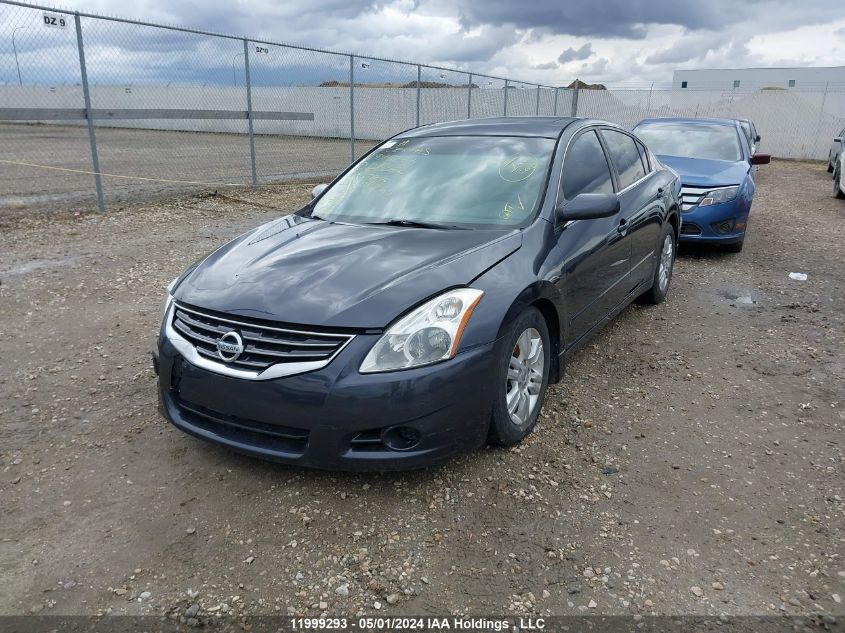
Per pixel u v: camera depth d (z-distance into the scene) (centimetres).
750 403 404
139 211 1000
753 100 2706
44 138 1569
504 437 325
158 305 580
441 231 363
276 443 293
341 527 284
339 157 1777
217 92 1554
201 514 294
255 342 289
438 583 252
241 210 1049
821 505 300
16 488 312
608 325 548
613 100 2741
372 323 277
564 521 288
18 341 495
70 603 243
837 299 621
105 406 395
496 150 426
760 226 1022
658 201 539
